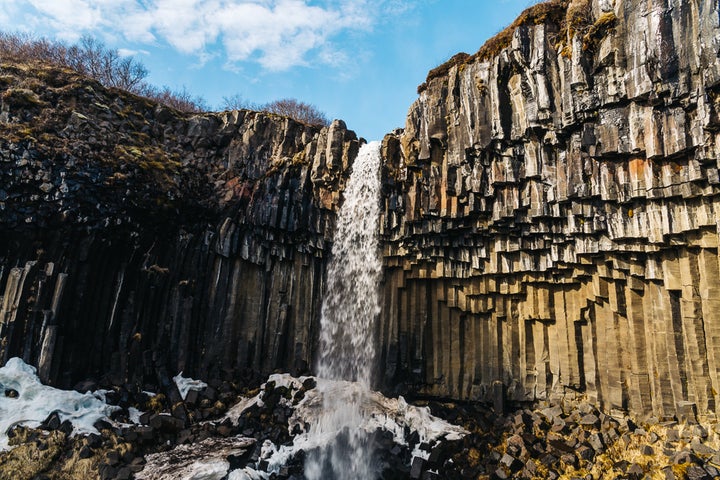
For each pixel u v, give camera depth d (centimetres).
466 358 1631
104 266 1516
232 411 1538
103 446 1239
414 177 1669
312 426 1485
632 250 1261
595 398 1370
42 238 1414
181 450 1321
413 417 1523
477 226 1534
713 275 1141
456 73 1612
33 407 1239
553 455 1274
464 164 1536
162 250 1656
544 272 1483
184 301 1639
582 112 1293
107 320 1509
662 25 1146
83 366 1428
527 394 1505
